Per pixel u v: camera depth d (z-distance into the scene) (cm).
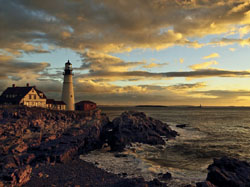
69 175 2717
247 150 4244
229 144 4794
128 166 3158
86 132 4847
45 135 4088
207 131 6869
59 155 3259
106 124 6200
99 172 2872
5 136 3459
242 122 10219
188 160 3538
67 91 7050
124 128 5131
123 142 4569
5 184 2136
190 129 7056
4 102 5903
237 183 2241
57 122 4850
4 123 3862
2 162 2691
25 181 2372
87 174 2781
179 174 2808
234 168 2559
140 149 4262
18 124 3956
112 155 3844
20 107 4869
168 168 3077
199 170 3000
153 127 5709
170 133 5750
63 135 4450
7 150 3111
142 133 4991
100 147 4441
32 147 3544
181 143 4881
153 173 2839
